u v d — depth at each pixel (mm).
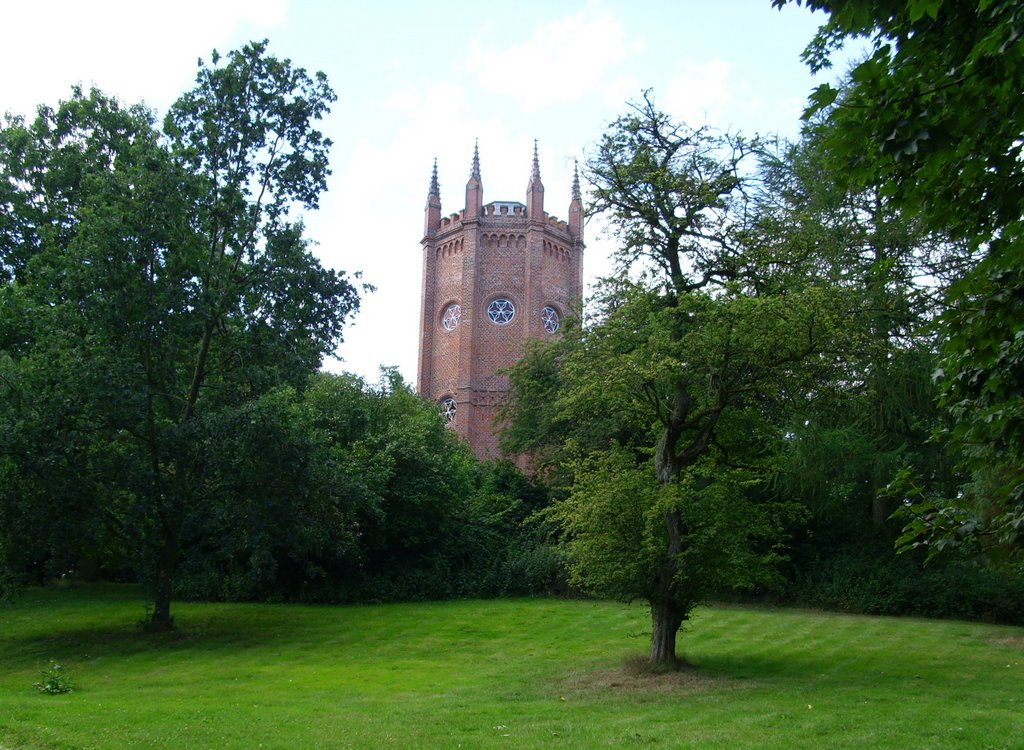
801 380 17953
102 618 28031
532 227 64750
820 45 6902
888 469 27547
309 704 14516
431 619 27891
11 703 13773
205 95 25891
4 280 28703
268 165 26297
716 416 18469
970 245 6746
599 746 10867
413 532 34875
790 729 11891
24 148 28766
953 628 24656
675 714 13211
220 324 25234
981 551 7207
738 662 19047
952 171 6246
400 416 40094
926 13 5781
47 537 22000
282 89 26219
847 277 26250
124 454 23406
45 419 21578
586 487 19062
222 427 22562
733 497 17969
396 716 13141
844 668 18203
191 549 33156
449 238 66500
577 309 31141
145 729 11469
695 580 17391
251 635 24703
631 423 21094
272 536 24625
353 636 24562
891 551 30047
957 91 5488
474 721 12742
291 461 23609
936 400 7809
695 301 17500
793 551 31547
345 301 26234
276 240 25047
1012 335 6648
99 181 23484
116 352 23422
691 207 19234
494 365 63375
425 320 66562
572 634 24609
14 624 26734
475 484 41156
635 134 19688
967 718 12453
